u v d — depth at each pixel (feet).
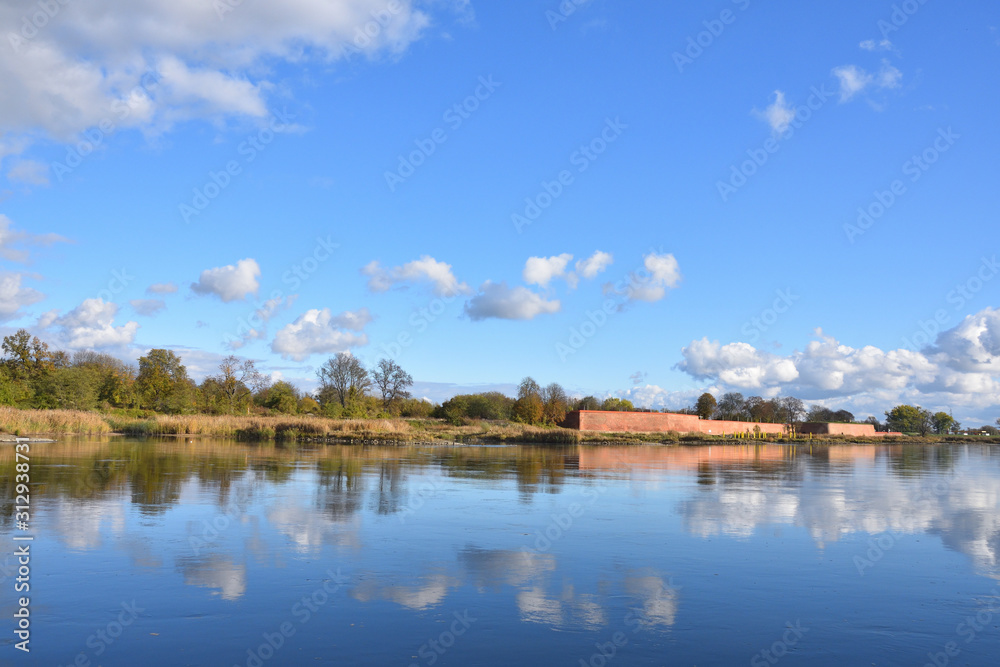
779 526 50.85
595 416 281.33
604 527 48.80
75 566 34.35
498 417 319.27
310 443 167.73
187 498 57.36
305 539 42.04
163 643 24.49
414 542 42.14
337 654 23.71
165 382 316.40
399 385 393.91
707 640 25.99
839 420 508.94
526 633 26.27
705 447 214.48
